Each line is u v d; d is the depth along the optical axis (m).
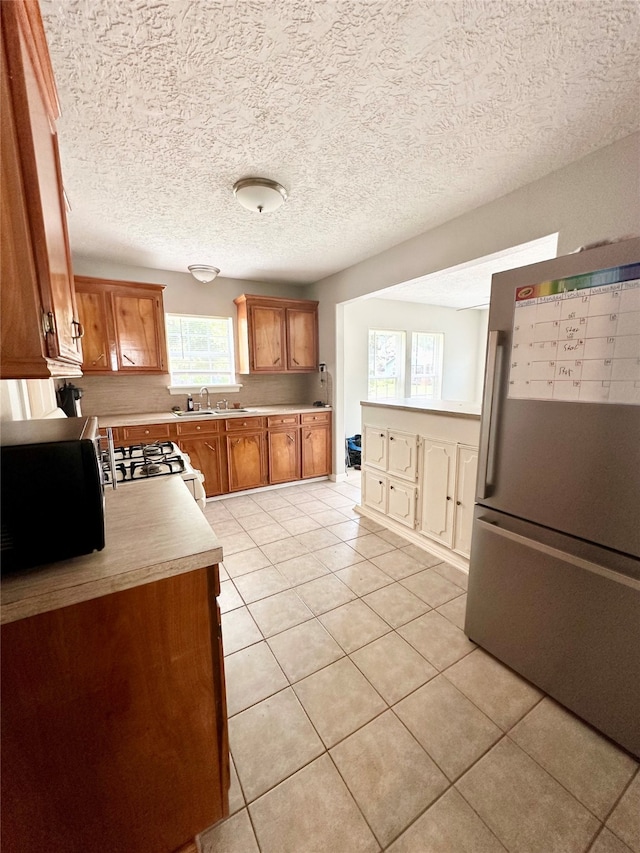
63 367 1.02
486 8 1.08
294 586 2.21
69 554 0.79
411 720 1.36
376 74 1.31
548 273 1.30
